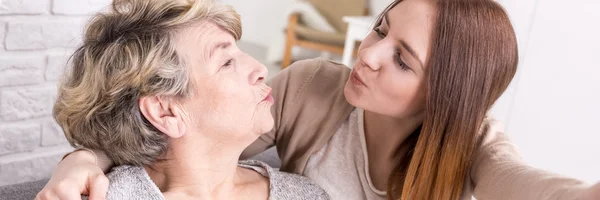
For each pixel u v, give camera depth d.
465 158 1.14
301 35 4.41
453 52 1.08
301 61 1.34
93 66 0.98
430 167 1.15
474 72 1.09
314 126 1.28
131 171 1.05
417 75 1.10
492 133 1.18
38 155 1.40
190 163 1.06
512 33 1.12
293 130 1.29
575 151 2.62
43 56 1.32
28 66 1.31
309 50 4.83
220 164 1.08
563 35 2.54
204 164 1.07
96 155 1.06
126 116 1.00
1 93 1.29
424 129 1.14
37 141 1.38
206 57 0.99
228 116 1.02
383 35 1.15
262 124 1.06
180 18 0.97
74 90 1.00
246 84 1.03
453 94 1.10
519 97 2.65
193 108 1.01
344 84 1.28
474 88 1.10
